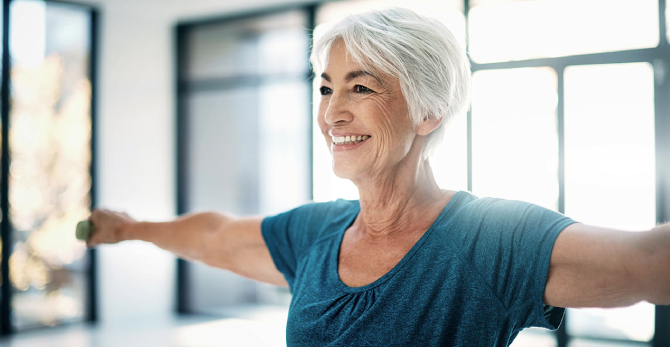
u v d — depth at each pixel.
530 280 0.78
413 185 0.93
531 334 4.54
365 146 0.89
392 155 0.89
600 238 0.73
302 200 5.73
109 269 5.57
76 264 5.39
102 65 5.59
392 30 0.86
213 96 6.11
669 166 3.99
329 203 1.11
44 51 5.21
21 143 5.07
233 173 6.11
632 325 4.20
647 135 4.05
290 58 5.49
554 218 0.80
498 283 0.80
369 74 0.88
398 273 0.86
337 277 0.93
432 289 0.83
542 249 0.77
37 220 5.15
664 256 0.69
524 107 4.39
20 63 5.07
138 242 5.79
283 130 5.82
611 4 4.08
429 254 0.86
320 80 0.96
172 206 6.12
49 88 5.25
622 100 4.10
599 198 4.17
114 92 5.67
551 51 4.28
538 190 4.36
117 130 5.69
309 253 1.04
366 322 0.85
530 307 0.79
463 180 4.55
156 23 5.99
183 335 5.06
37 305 5.13
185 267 6.07
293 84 5.45
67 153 5.36
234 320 5.66
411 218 0.93
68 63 5.38
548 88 4.32
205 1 5.42
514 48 4.41
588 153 4.18
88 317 5.46
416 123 0.89
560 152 4.24
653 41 3.97
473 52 4.56
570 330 4.30
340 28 0.90
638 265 0.70
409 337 0.82
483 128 4.52
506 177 4.45
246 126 6.01
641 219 4.07
